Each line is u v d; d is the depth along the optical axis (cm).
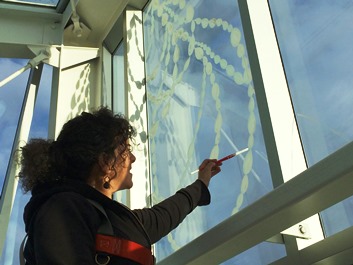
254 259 152
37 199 98
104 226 96
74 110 294
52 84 299
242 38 179
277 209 106
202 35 209
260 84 154
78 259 85
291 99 154
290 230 127
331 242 113
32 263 94
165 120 226
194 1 224
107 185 109
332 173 95
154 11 271
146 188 226
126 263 93
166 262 140
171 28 242
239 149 167
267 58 161
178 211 129
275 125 146
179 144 208
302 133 147
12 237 271
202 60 204
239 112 171
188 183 194
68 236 87
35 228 90
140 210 122
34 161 107
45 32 312
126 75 259
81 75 310
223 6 198
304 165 142
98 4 302
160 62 247
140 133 240
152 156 231
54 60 299
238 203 161
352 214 126
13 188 266
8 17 310
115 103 301
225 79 184
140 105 250
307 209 106
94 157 106
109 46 319
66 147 107
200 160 189
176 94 221
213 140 184
